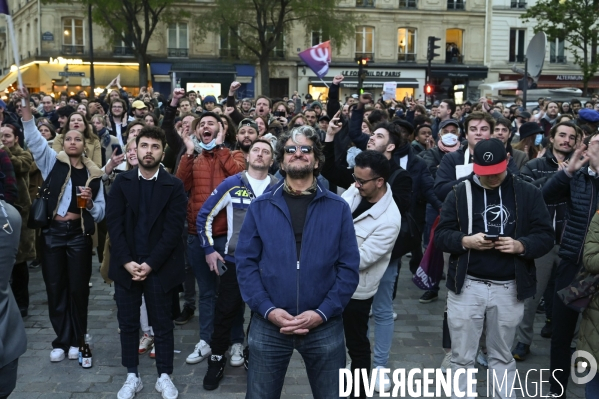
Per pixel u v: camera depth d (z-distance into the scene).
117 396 4.71
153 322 4.80
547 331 6.05
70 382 5.00
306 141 3.62
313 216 3.58
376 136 4.96
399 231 4.57
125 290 4.74
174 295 5.19
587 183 4.54
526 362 5.45
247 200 5.06
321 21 33.88
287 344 3.60
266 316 3.48
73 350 5.44
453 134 7.24
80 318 5.31
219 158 5.62
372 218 4.38
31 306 6.97
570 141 5.45
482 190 4.17
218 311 4.93
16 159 6.65
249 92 41.06
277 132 8.59
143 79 34.97
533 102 22.73
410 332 6.23
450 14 42.72
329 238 3.57
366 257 4.30
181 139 6.75
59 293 5.32
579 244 4.48
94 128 8.66
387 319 4.92
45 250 5.25
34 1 39.81
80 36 39.84
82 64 39.59
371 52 42.34
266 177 5.22
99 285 7.83
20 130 8.80
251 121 6.19
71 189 5.28
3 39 47.28
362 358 4.42
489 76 43.53
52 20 39.31
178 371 5.25
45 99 13.61
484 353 5.38
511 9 43.16
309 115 10.40
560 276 4.63
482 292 4.15
